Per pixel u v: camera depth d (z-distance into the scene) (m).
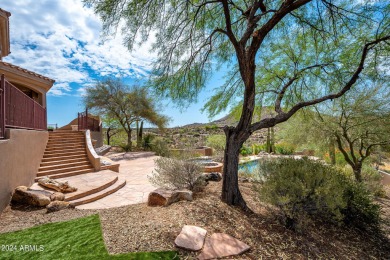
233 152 4.32
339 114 7.73
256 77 6.54
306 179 3.56
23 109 5.88
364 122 7.14
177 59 5.16
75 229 3.14
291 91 6.35
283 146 19.66
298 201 3.46
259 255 2.68
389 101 6.61
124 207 4.44
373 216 4.39
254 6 4.21
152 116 19.23
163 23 4.39
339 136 8.09
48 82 11.04
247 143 25.19
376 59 4.99
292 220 3.52
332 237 3.65
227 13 4.16
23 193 4.47
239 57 4.24
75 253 2.48
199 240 2.79
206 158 13.62
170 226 3.12
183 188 4.96
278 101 5.35
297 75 5.77
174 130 31.30
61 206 4.23
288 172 3.92
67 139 9.70
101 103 17.16
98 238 2.82
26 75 9.59
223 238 2.92
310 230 3.63
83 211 4.13
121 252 2.48
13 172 4.60
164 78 5.08
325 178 3.65
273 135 20.33
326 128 8.05
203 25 5.02
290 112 4.48
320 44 5.44
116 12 3.67
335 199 3.40
